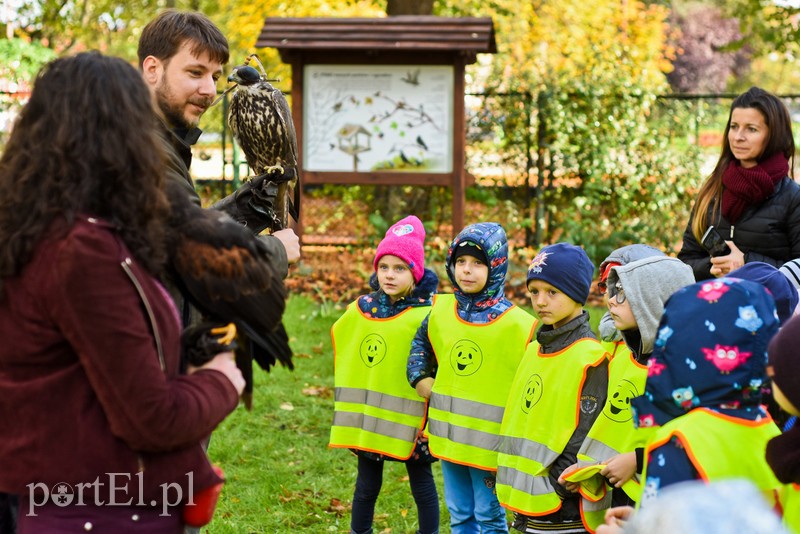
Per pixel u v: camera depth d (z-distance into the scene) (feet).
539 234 36.83
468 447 12.85
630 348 10.92
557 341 11.86
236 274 7.43
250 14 54.60
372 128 33.32
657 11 64.85
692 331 7.59
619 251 11.80
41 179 6.74
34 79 7.08
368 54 32.86
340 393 14.32
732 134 13.64
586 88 36.35
